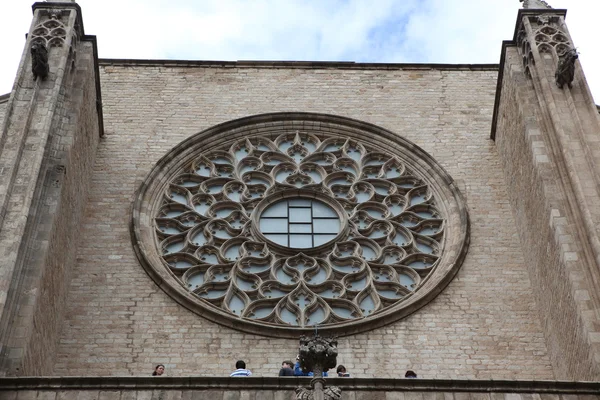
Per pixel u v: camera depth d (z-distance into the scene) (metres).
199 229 34.53
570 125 31.28
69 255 31.50
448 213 35.28
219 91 39.12
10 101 30.42
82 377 24.45
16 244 26.84
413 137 37.78
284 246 33.97
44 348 28.09
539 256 31.19
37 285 26.75
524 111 32.69
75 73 33.06
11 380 24.23
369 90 39.50
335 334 30.77
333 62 40.34
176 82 39.25
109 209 34.44
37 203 28.36
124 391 24.45
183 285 32.38
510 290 32.34
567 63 32.16
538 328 31.27
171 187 35.94
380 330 31.03
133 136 37.16
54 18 33.81
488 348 30.77
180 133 37.53
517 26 35.16
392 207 35.84
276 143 37.84
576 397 24.95
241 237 34.19
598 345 26.39
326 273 33.34
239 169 36.75
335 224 35.38
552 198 29.78
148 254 33.03
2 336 25.38
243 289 32.59
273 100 39.06
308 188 36.03
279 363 30.22
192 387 24.62
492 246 33.78
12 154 28.95
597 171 29.81
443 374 30.08
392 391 24.80
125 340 30.48
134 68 39.50
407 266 33.47
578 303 27.38
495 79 39.97
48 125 30.03
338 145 38.09
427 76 40.00
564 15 34.97
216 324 31.02
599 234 28.31
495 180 36.06
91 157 35.25
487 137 37.69
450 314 31.61
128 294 31.72
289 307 32.06
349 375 28.00
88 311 31.14
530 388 25.02
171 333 30.73
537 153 31.14
